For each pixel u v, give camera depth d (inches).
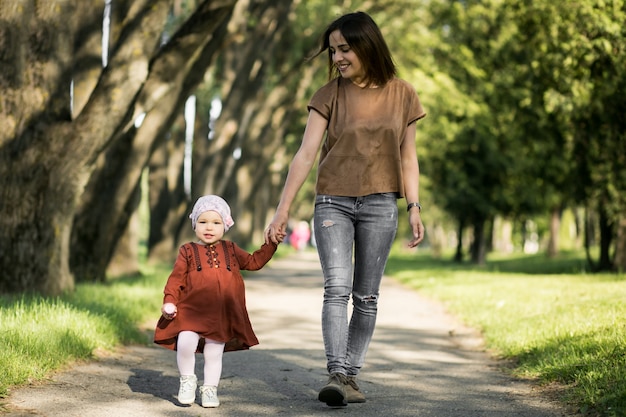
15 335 331.3
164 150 1365.7
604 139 1040.8
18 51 543.5
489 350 436.5
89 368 339.0
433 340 489.4
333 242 270.4
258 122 1528.1
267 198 2445.9
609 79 942.4
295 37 1395.2
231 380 328.8
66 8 554.9
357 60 269.7
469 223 1859.0
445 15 1509.6
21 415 244.5
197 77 806.5
